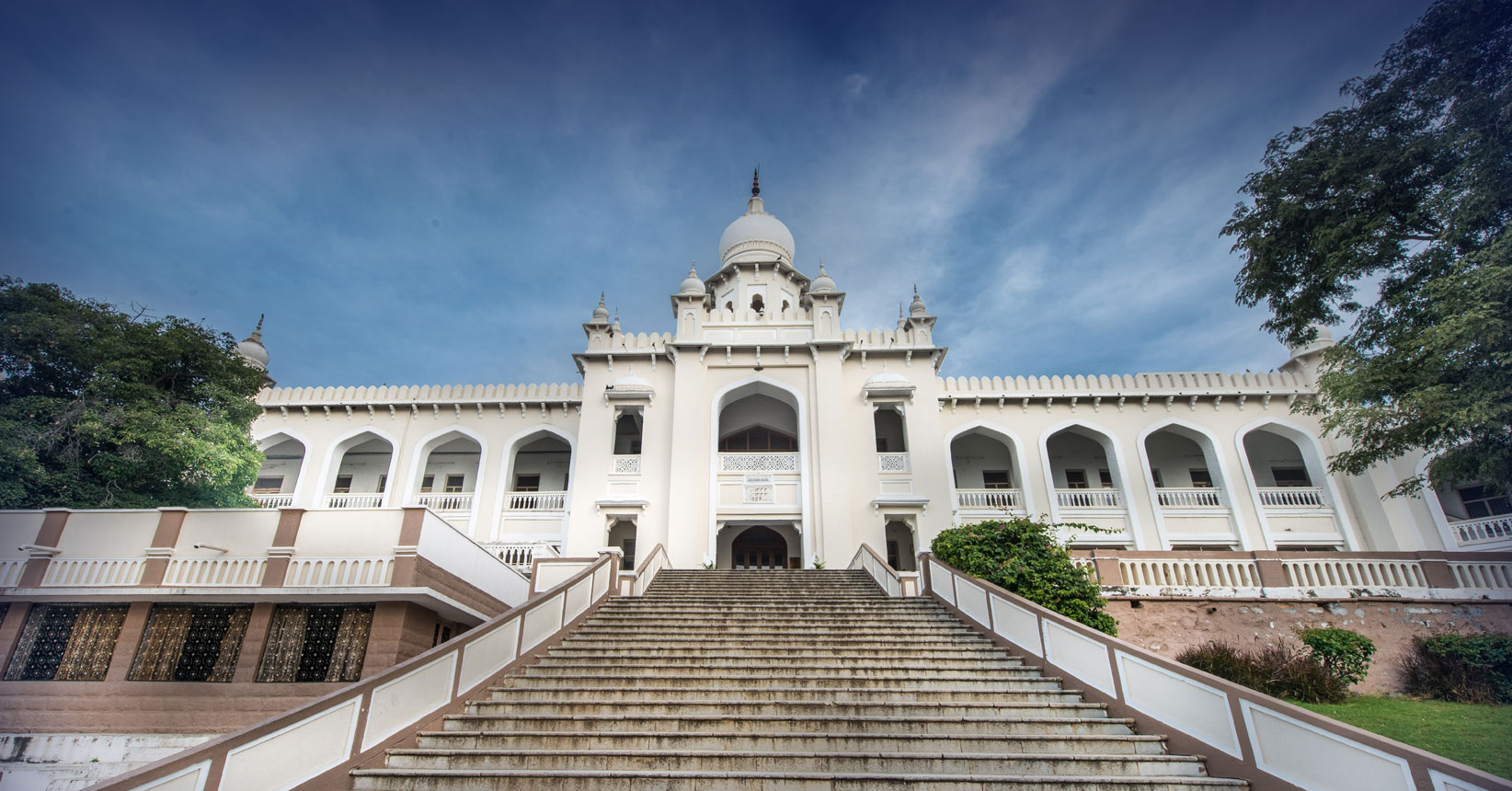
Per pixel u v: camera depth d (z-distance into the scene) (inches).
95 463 393.4
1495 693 342.3
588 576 355.9
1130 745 206.5
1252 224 350.9
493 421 720.3
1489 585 410.3
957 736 211.3
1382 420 326.0
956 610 339.0
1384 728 282.2
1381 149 310.3
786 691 245.0
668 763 196.5
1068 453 738.2
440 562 368.8
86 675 341.1
